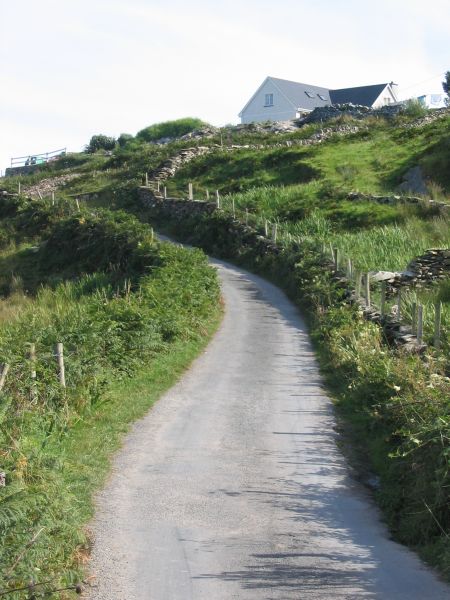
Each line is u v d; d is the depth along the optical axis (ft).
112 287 88.74
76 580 21.44
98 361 45.32
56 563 21.68
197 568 22.70
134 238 102.37
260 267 101.24
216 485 30.55
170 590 21.17
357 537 25.73
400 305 59.88
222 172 159.22
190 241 123.54
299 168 144.97
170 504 28.25
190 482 30.83
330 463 33.91
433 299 67.36
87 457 32.53
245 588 21.27
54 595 20.24
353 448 36.27
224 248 115.65
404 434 30.04
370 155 144.87
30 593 19.84
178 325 58.49
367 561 23.52
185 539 24.98
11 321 69.31
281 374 51.52
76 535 23.09
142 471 32.07
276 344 61.67
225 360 55.83
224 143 182.91
